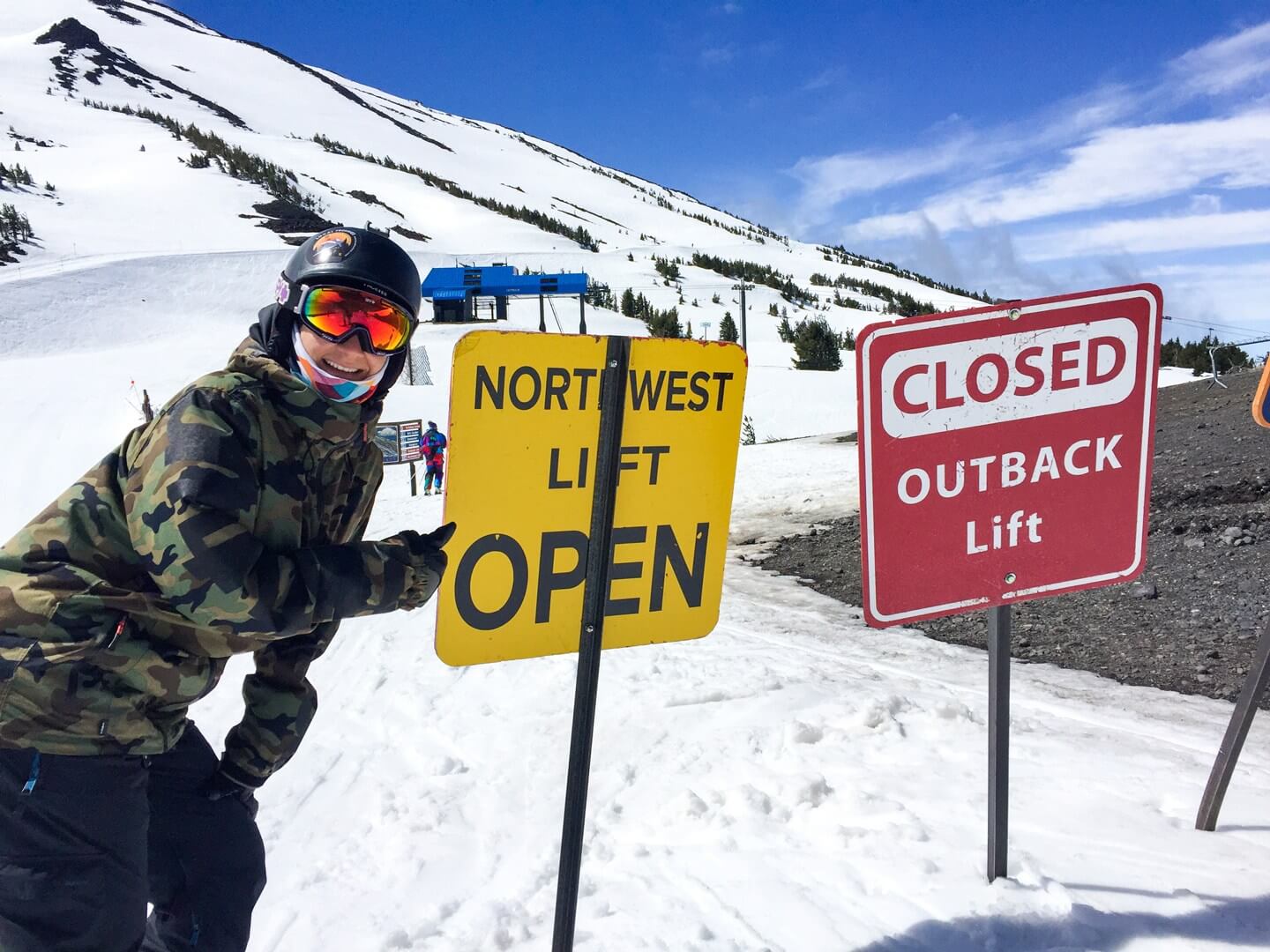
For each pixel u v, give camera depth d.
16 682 1.55
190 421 1.57
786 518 10.70
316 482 1.80
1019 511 2.25
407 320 1.80
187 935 1.94
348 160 183.62
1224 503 7.92
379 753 4.02
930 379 2.15
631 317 99.62
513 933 2.46
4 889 1.58
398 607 1.79
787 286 144.88
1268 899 2.28
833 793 3.20
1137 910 2.27
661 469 2.07
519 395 1.88
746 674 4.77
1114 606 5.80
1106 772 3.23
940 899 2.39
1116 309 2.25
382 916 2.60
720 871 2.72
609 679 4.85
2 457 24.44
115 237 95.94
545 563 1.98
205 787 1.98
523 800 3.39
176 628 1.69
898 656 5.20
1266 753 3.42
